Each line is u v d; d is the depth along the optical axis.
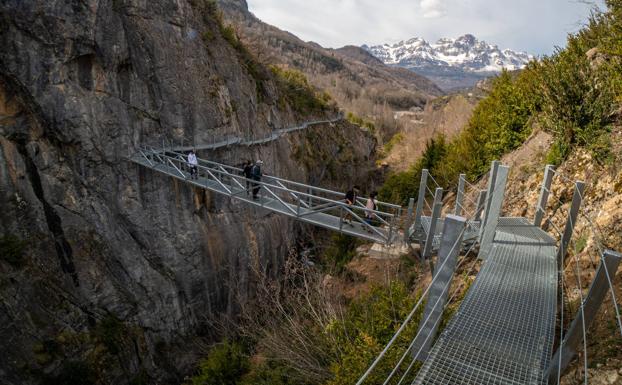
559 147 10.12
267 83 31.19
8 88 13.31
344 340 8.51
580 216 7.73
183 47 19.56
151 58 17.58
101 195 15.46
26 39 13.45
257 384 10.55
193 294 18.70
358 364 6.65
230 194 13.62
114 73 15.99
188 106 19.45
